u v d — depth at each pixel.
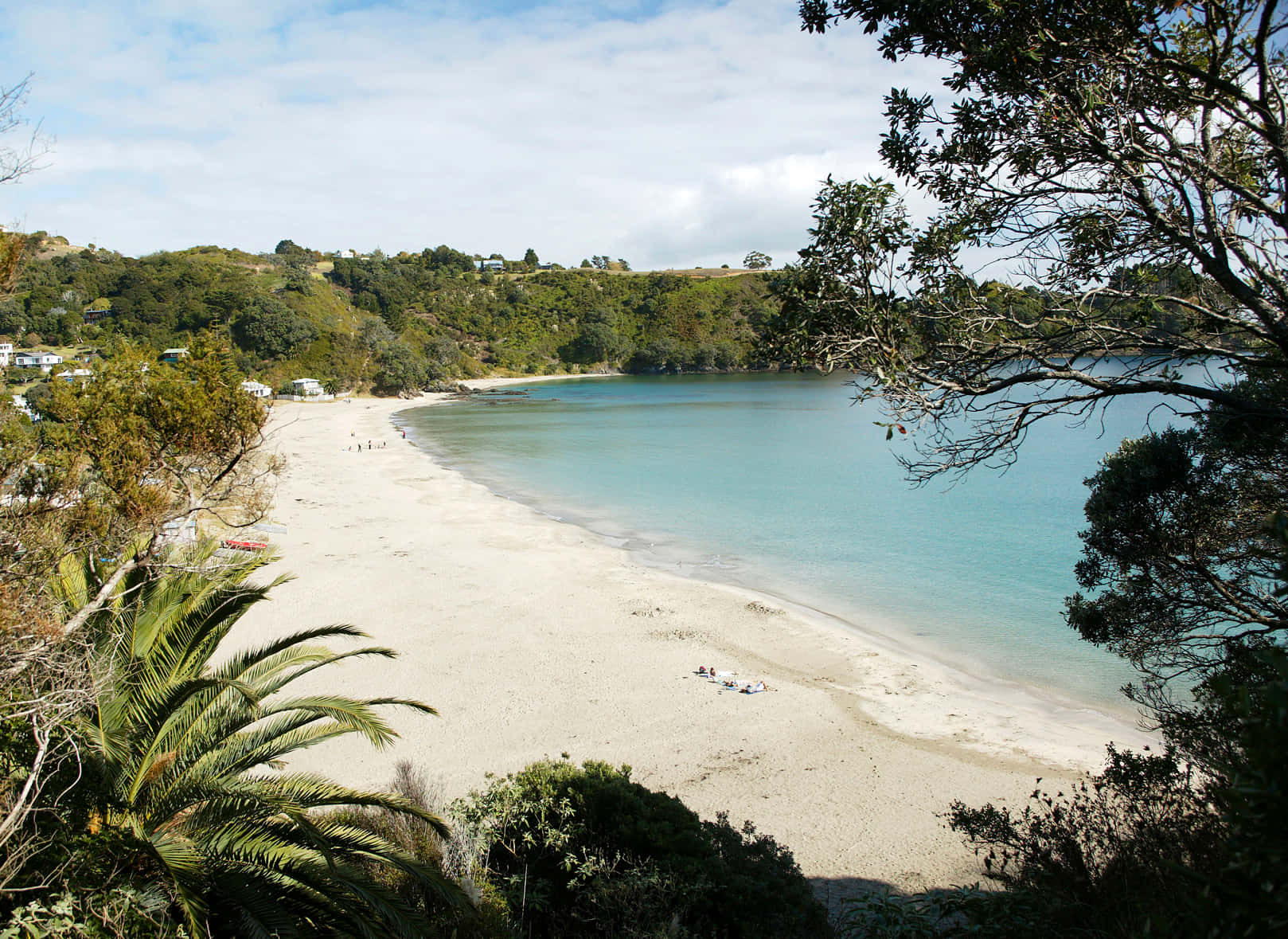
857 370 5.57
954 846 12.98
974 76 5.50
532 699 19.06
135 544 7.84
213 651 8.83
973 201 5.83
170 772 7.92
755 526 39.09
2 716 5.83
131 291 112.69
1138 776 6.79
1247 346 5.91
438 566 30.88
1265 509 7.26
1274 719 2.26
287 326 128.00
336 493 47.75
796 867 9.95
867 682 20.45
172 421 7.78
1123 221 5.45
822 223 5.54
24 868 6.18
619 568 31.17
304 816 7.38
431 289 185.75
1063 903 5.89
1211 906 2.45
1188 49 5.32
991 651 22.55
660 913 7.91
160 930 6.52
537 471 58.28
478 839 9.38
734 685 19.94
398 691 19.42
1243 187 4.86
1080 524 36.94
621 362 186.62
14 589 6.26
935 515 40.06
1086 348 5.51
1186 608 7.94
